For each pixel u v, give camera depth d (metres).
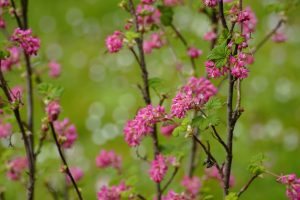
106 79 11.11
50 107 4.11
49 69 6.64
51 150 7.82
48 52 12.08
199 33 11.09
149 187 7.45
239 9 3.48
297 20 11.23
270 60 10.73
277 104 9.74
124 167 5.40
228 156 3.60
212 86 4.24
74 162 8.88
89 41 12.35
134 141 4.20
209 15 5.39
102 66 11.44
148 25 5.05
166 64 10.64
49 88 4.23
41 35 12.74
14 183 7.18
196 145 5.74
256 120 9.41
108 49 4.48
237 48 3.41
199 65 9.25
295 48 10.95
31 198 4.40
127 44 4.40
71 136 5.05
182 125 3.55
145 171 7.67
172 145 4.72
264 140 9.04
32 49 3.86
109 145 9.45
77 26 12.82
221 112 8.98
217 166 3.66
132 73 11.05
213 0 3.49
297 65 10.52
